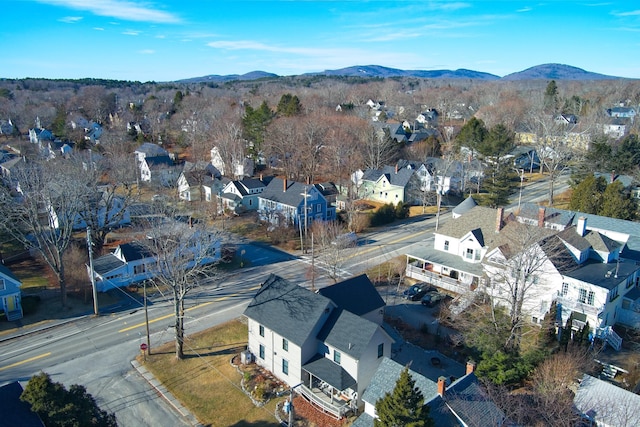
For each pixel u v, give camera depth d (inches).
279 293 1517.0
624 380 1364.4
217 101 7106.3
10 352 1553.9
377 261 2347.4
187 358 1535.4
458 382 1130.0
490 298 1646.2
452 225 2194.9
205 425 1236.5
